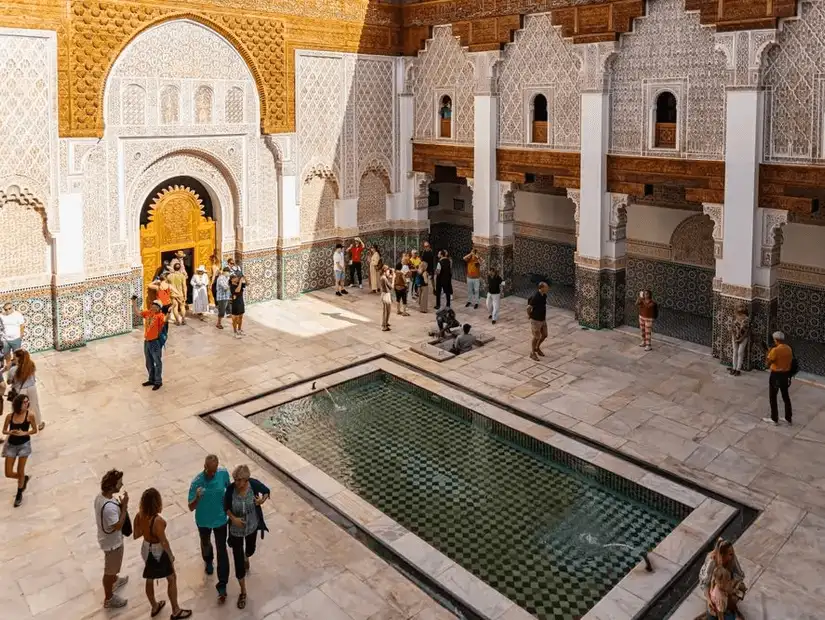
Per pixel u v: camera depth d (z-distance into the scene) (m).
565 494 6.41
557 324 11.15
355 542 5.61
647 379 8.83
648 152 9.78
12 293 9.34
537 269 14.09
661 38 9.38
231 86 11.09
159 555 4.61
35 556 5.41
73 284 9.75
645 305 9.84
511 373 9.05
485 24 11.40
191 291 11.56
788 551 5.44
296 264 12.49
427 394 8.56
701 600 4.93
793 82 8.25
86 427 7.50
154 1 9.91
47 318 9.70
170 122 10.48
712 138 9.08
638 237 12.25
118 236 10.22
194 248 11.48
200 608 4.85
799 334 10.34
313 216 12.62
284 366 9.30
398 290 11.52
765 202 8.69
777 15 8.12
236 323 10.51
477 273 12.00
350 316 11.49
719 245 9.18
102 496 4.77
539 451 7.22
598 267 10.59
